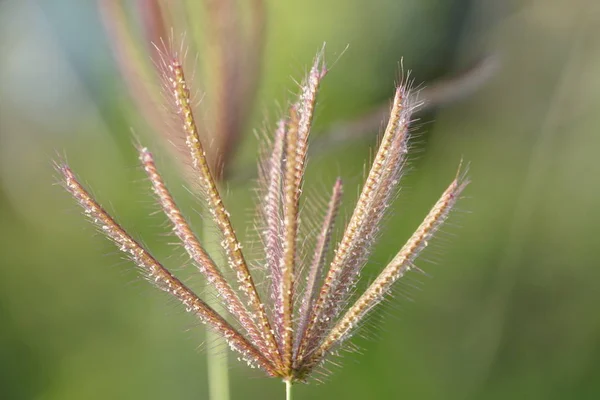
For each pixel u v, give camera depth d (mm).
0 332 807
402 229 770
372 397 687
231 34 345
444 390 707
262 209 310
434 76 804
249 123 345
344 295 299
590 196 826
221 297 304
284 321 293
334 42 775
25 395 779
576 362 748
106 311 797
